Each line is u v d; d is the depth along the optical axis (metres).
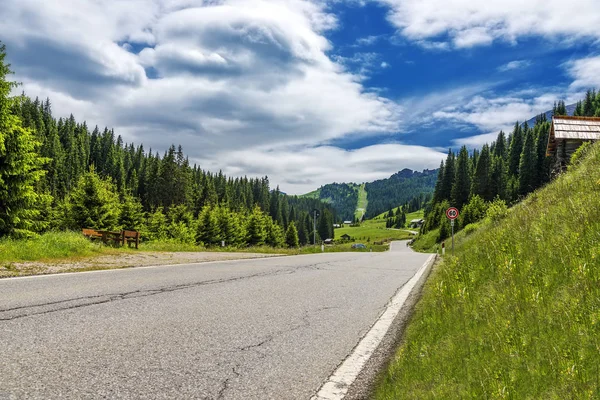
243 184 166.62
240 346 4.02
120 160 128.12
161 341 4.02
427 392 2.82
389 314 5.86
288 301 6.50
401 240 143.62
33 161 15.96
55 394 2.69
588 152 13.39
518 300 4.24
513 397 2.52
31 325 4.36
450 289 5.98
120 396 2.72
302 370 3.47
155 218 60.75
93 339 3.96
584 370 2.63
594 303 3.47
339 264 14.24
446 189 105.81
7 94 15.22
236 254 21.05
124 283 7.61
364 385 3.21
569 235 5.43
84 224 37.81
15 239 14.71
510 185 86.00
